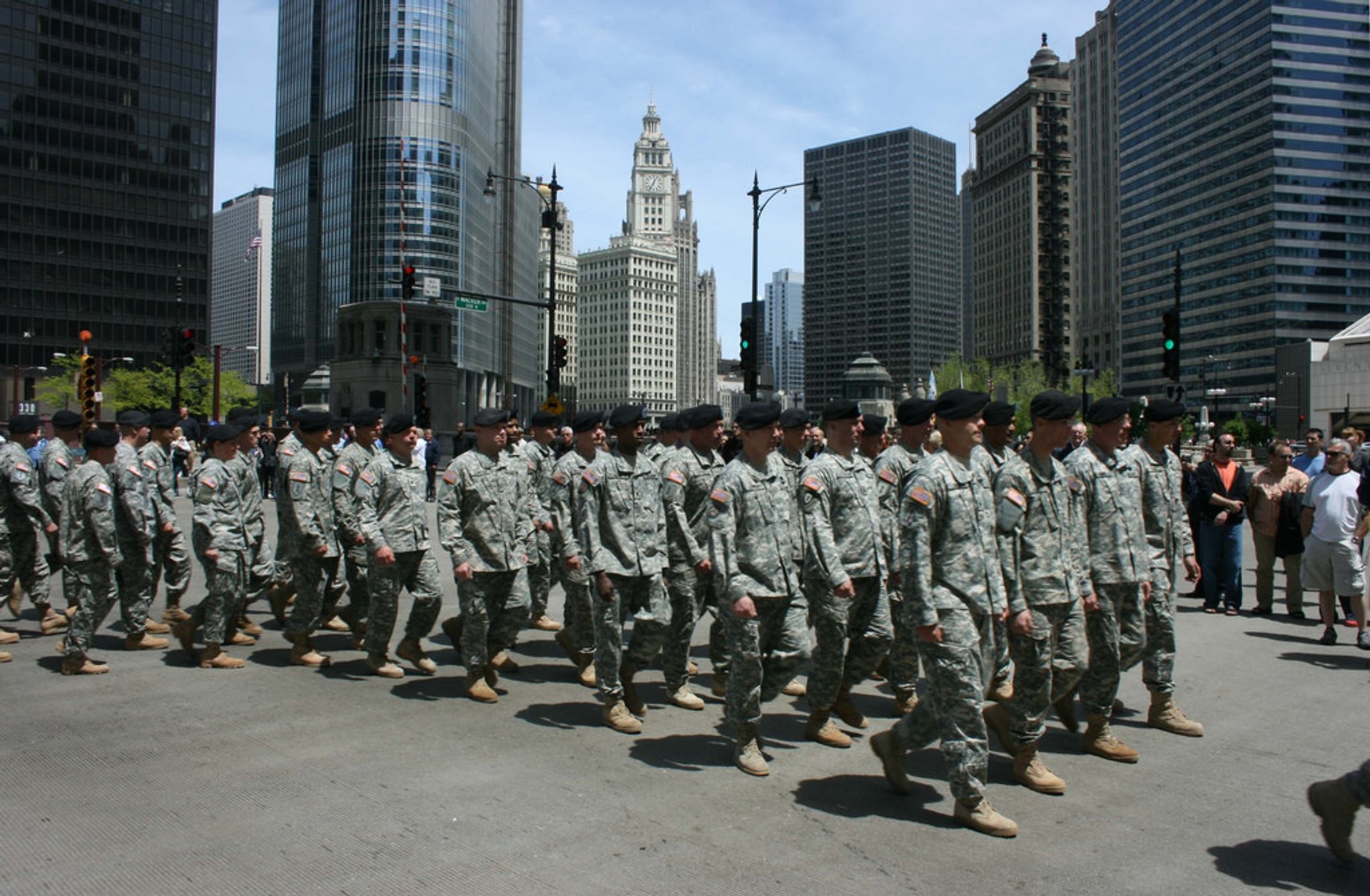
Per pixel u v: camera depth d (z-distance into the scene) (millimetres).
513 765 6168
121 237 109375
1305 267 127625
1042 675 5812
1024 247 167500
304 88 112188
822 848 4891
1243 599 13695
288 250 115562
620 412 7258
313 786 5719
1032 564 5945
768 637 6418
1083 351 163625
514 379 117750
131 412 10641
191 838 4949
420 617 8727
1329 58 128375
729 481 6270
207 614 8812
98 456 8508
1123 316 157875
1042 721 5887
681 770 6133
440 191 88750
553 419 11102
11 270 101875
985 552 5418
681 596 7816
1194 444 55875
